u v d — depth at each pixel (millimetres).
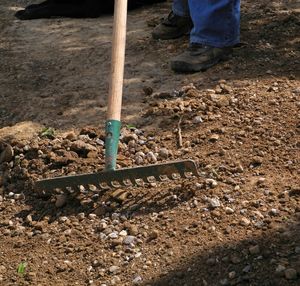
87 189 4238
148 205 4117
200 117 4910
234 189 4117
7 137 4984
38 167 4613
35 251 3930
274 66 5602
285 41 6008
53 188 4164
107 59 6176
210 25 5547
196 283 3457
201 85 5406
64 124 5133
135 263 3691
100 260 3762
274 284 3348
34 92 5711
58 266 3777
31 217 4227
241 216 3881
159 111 5086
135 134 4840
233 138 4641
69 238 3982
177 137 4762
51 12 7344
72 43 6609
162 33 6344
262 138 4598
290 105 4961
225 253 3600
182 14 6242
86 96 5523
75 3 7340
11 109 5473
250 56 5766
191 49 5668
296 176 4184
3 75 6078
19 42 6766
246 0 7160
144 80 5641
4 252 3963
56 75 5977
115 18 4617
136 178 4047
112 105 4285
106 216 4105
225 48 5684
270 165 4316
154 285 3512
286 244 3590
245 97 5117
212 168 4340
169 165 3992
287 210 3875
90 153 4652
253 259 3520
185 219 3938
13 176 4613
